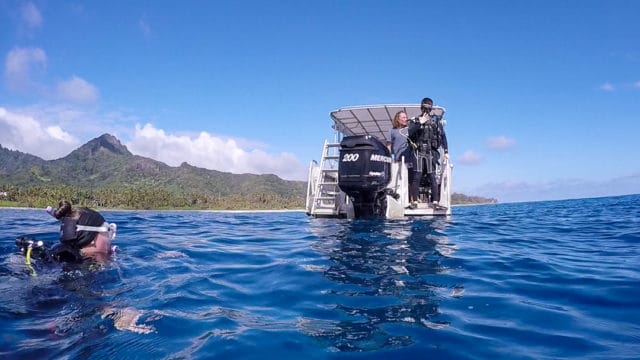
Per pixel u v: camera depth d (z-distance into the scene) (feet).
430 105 30.60
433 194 31.96
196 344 8.26
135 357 7.79
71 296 11.81
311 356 7.65
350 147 26.96
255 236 25.11
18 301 11.36
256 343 8.24
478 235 22.88
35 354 8.11
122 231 29.89
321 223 29.94
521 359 7.47
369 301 10.85
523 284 12.46
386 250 17.57
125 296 11.73
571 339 8.32
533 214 46.06
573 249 19.24
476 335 8.58
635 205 68.28
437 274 13.58
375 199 27.81
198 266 15.80
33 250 16.16
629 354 7.56
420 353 7.77
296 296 11.41
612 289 11.86
